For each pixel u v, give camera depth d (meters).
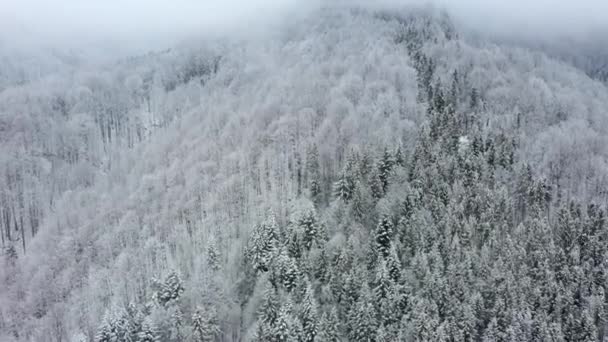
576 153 156.50
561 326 95.38
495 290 99.50
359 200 116.19
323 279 103.06
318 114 169.75
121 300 106.75
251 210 124.06
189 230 127.44
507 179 136.12
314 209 111.38
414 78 192.62
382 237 107.00
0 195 155.88
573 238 113.62
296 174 135.75
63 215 148.00
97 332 96.44
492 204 119.19
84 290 117.69
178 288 102.50
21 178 166.25
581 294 101.31
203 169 149.12
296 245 107.25
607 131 184.50
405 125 153.25
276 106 176.88
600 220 117.94
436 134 147.00
